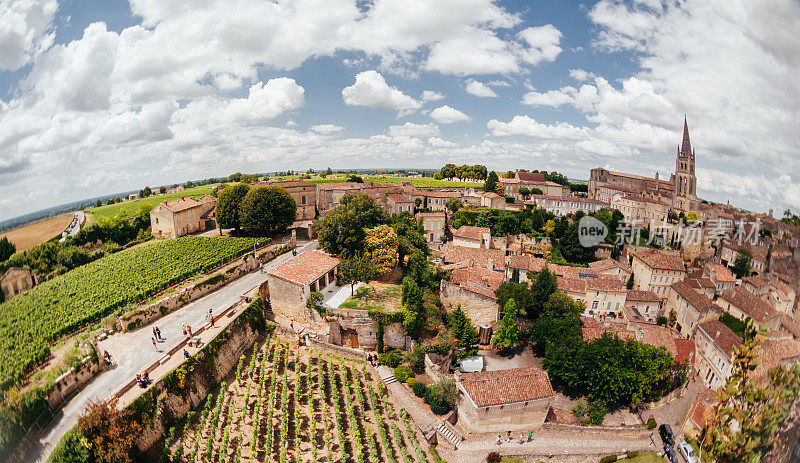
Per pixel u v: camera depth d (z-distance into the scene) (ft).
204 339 163.02
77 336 160.66
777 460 69.31
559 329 204.64
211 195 447.01
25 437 110.01
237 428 140.36
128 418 119.96
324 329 200.95
